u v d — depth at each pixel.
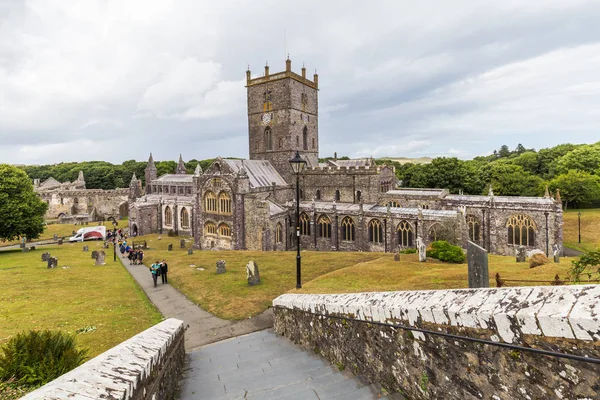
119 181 180.12
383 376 9.09
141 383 7.25
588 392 4.43
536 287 5.61
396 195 75.12
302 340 15.59
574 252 63.16
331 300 12.59
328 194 76.44
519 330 5.25
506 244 58.34
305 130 83.75
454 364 6.63
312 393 9.30
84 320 23.09
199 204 74.50
